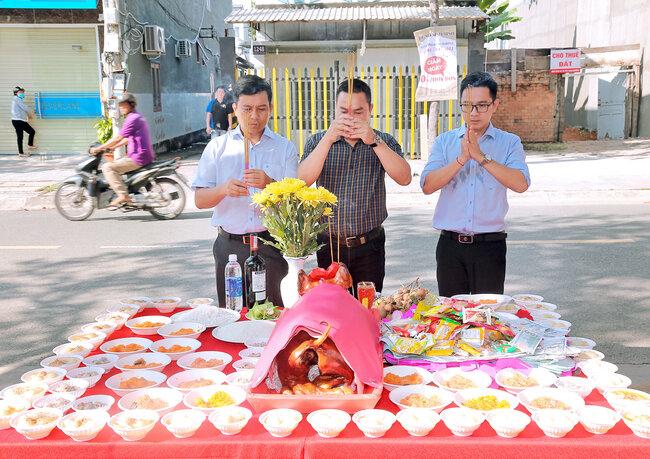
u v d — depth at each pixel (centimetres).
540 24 2755
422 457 191
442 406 216
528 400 221
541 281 605
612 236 770
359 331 222
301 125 1402
